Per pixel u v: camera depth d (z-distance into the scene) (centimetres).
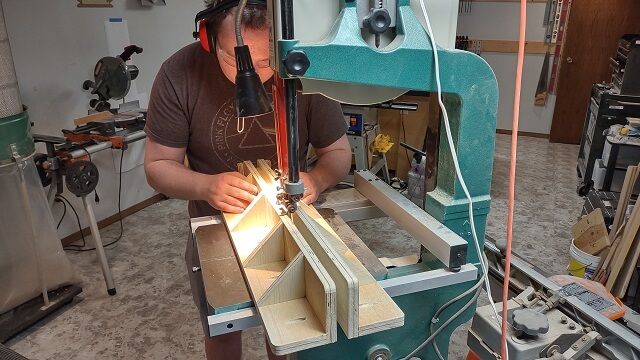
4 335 211
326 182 132
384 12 70
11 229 212
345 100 79
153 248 300
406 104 311
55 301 233
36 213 221
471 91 81
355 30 71
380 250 294
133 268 277
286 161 83
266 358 204
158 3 350
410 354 87
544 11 508
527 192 389
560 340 95
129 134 255
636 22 466
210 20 99
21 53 269
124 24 313
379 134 370
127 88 267
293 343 67
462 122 83
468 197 85
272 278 83
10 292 221
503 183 408
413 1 74
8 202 208
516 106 73
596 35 483
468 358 129
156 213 353
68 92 297
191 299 246
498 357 98
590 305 108
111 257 288
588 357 98
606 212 244
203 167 140
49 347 211
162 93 127
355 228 321
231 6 92
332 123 139
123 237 315
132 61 338
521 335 95
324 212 110
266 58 98
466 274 86
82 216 312
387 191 110
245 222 100
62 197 294
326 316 68
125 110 311
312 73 70
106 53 316
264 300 76
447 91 79
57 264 235
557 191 393
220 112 129
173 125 128
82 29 299
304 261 76
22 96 273
